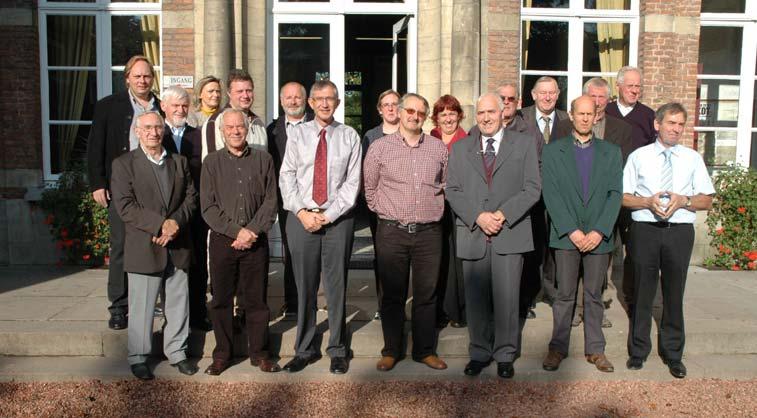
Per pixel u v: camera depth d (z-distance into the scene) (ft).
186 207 14.96
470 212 14.87
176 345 15.30
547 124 17.76
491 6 24.34
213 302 15.12
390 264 15.25
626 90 18.24
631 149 17.38
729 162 27.32
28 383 15.16
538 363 16.14
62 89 24.94
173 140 16.01
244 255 14.92
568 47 26.08
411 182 14.92
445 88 24.35
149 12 24.62
